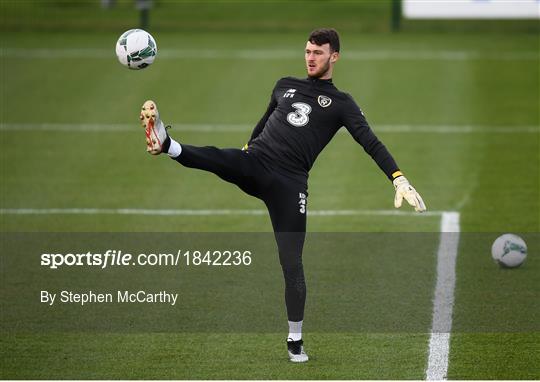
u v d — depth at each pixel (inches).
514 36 3427.7
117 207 1820.9
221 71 2950.3
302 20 3681.1
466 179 2007.9
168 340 1158.3
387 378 1037.8
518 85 2812.5
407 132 2397.9
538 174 2039.9
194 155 1048.2
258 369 1064.8
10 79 2871.6
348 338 1165.1
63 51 3201.3
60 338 1164.5
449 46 3272.6
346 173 2071.9
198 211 1793.8
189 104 2635.3
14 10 3786.9
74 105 2635.3
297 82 1130.0
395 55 3137.3
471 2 3491.6
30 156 2199.8
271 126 1110.4
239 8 3882.9
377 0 3993.6
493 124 2461.9
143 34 1131.9
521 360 1089.4
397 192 1030.4
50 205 1835.6
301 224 1089.4
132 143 2314.2
